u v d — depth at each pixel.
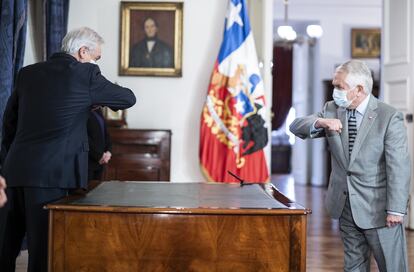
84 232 2.12
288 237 2.12
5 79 3.84
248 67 5.24
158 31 5.58
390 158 2.57
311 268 4.22
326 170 10.71
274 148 14.37
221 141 5.26
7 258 2.63
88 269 2.13
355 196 2.68
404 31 5.98
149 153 5.19
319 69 10.63
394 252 2.64
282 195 2.59
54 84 2.62
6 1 3.87
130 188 2.85
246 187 2.96
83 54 2.81
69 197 2.42
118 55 5.59
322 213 7.02
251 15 5.71
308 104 11.27
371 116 2.66
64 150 2.59
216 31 5.62
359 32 10.58
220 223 2.13
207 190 2.81
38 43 5.22
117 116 5.32
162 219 2.13
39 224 2.54
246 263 2.13
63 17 5.02
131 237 2.13
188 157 5.60
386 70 6.31
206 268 2.13
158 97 5.60
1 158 2.86
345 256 2.82
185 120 5.60
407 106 5.90
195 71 5.61
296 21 10.63
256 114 5.20
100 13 5.59
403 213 2.54
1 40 3.85
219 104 5.27
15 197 2.63
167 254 2.13
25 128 2.61
